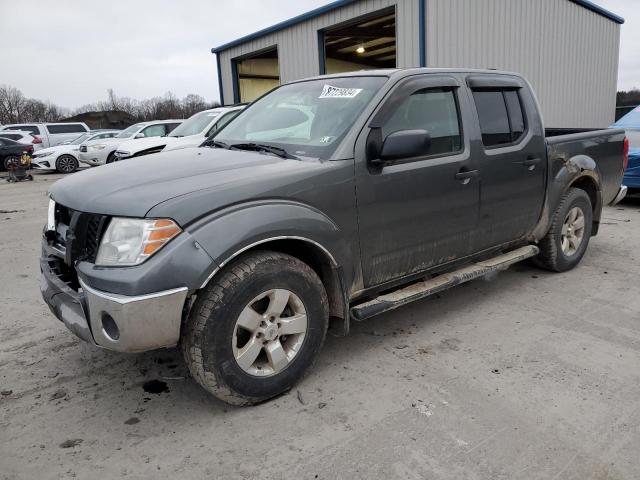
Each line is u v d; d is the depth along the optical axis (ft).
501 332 12.34
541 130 14.34
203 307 8.52
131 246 8.09
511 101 13.78
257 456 8.07
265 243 9.45
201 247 8.20
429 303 14.33
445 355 11.23
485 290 15.23
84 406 9.61
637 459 7.82
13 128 80.12
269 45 52.80
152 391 10.09
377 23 45.06
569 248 16.51
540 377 10.21
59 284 9.37
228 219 8.52
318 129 10.98
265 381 9.31
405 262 11.39
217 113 35.63
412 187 11.06
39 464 8.00
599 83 55.11
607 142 17.03
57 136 81.66
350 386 10.04
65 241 9.51
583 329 12.42
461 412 9.07
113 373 10.83
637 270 16.78
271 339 9.32
